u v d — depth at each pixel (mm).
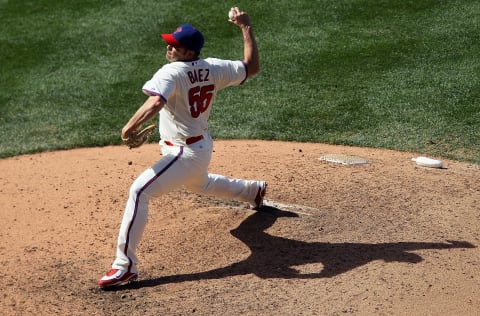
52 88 41344
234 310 18672
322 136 34719
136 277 20312
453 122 35250
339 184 27203
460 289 19359
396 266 20609
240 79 21016
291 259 21328
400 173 28766
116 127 36750
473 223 23703
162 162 20266
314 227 23375
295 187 26875
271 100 38812
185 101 19812
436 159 31328
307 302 18922
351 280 19953
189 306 18953
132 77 41875
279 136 34906
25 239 23578
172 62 20172
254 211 24562
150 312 18719
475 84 38594
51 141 35344
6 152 34094
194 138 20250
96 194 27016
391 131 34781
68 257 22094
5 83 42219
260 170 28953
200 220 23984
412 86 39000
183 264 21375
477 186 27281
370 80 40000
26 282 20484
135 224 19828
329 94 38969
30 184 28969
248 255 21688
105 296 19656
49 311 18812
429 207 24984
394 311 18344
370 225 23484
